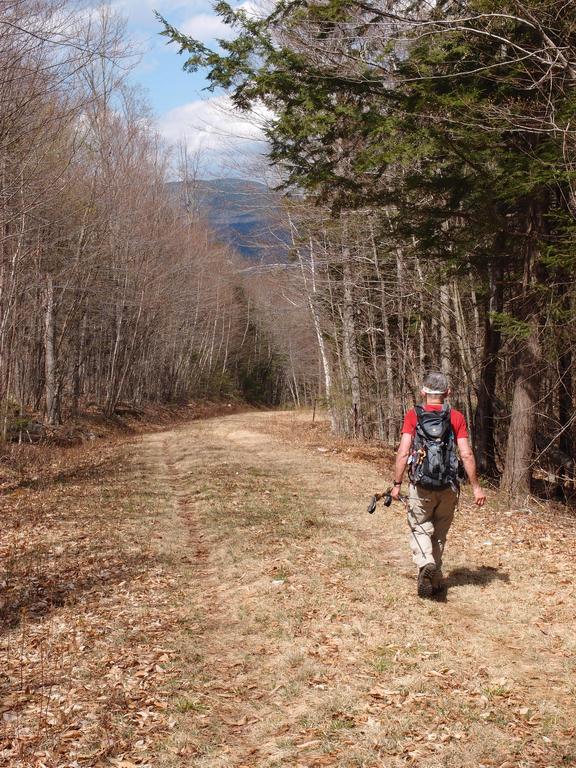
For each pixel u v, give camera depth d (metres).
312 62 10.20
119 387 38.41
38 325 30.23
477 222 10.84
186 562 8.35
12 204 16.38
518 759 3.63
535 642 5.21
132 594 6.97
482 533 9.08
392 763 3.65
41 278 26.41
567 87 9.66
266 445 22.91
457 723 4.00
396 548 8.39
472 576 6.98
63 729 4.18
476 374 17.69
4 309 21.55
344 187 11.03
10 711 4.45
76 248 26.88
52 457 19.95
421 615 5.88
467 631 5.49
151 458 19.97
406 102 9.84
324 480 14.07
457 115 9.79
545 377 13.47
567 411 14.08
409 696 4.36
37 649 5.56
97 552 8.72
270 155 10.87
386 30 9.84
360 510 10.69
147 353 50.28
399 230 11.62
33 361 31.06
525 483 11.45
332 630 5.61
